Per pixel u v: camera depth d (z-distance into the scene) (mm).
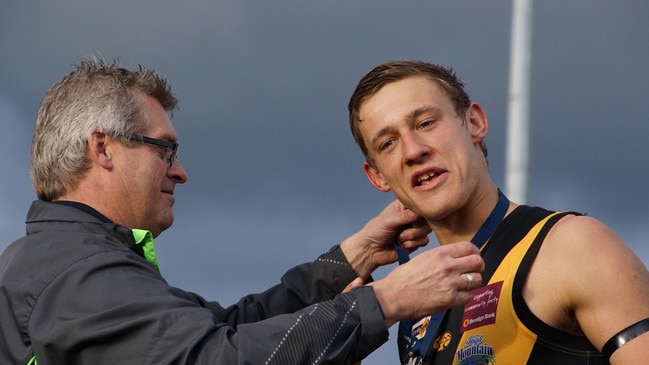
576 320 3779
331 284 5195
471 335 3928
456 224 4227
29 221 4551
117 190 4645
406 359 4254
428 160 4125
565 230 3861
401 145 4176
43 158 4656
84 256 4109
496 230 4094
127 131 4684
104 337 3809
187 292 5051
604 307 3676
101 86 4727
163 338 3773
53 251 4184
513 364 3783
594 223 3857
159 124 4809
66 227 4383
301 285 5266
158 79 4914
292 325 3756
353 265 5184
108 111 4664
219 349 3707
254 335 3729
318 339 3730
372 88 4254
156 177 4750
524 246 3922
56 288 4008
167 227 4887
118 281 3979
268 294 5281
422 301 3840
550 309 3771
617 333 3635
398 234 5133
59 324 3881
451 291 3836
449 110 4207
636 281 3688
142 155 4719
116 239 4344
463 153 4152
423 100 4172
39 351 3883
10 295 4070
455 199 4109
